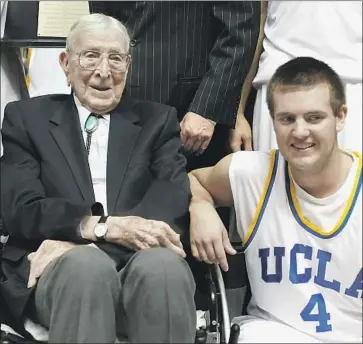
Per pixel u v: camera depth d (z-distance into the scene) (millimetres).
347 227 1838
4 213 1887
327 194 1853
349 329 1868
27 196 1881
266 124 2266
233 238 2184
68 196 1901
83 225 1831
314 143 1784
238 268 1998
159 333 1631
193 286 1701
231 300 2072
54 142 1953
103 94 1971
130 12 2217
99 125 1989
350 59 2197
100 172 1953
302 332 1879
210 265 1917
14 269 1867
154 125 2000
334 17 2205
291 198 1888
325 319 1867
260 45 2352
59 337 1626
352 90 2195
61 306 1632
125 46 1987
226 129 2291
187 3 2207
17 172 1927
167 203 1905
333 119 1795
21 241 1911
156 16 2203
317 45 2223
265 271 1924
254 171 1932
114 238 1812
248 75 2352
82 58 1954
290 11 2248
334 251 1848
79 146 1952
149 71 2223
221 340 1776
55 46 2320
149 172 1967
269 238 1917
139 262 1669
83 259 1645
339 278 1856
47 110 2004
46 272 1739
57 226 1828
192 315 1670
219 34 2211
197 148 2197
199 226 1894
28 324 1801
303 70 1789
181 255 1797
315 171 1809
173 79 2230
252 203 1938
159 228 1798
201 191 2033
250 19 2189
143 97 2240
